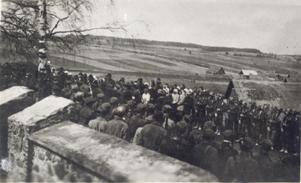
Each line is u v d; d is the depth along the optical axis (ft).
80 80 30.35
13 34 32.71
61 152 16.47
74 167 16.40
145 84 29.35
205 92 28.45
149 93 28.35
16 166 19.94
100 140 16.72
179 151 17.63
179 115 24.94
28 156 18.99
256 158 18.37
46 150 18.06
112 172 14.21
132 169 14.29
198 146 17.02
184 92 28.50
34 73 32.07
